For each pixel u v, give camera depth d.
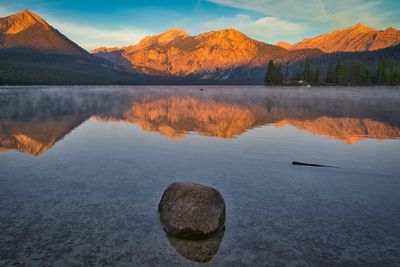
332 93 74.12
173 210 7.09
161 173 11.41
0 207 8.32
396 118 25.70
